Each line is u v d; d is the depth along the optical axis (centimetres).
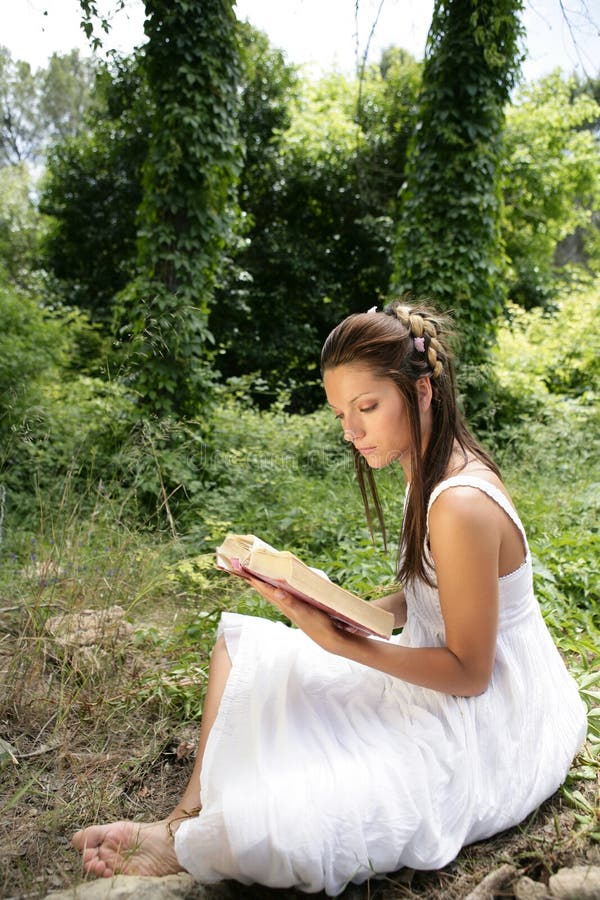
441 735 147
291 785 136
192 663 258
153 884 138
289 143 1215
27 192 1853
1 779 193
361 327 146
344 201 1234
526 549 154
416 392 147
